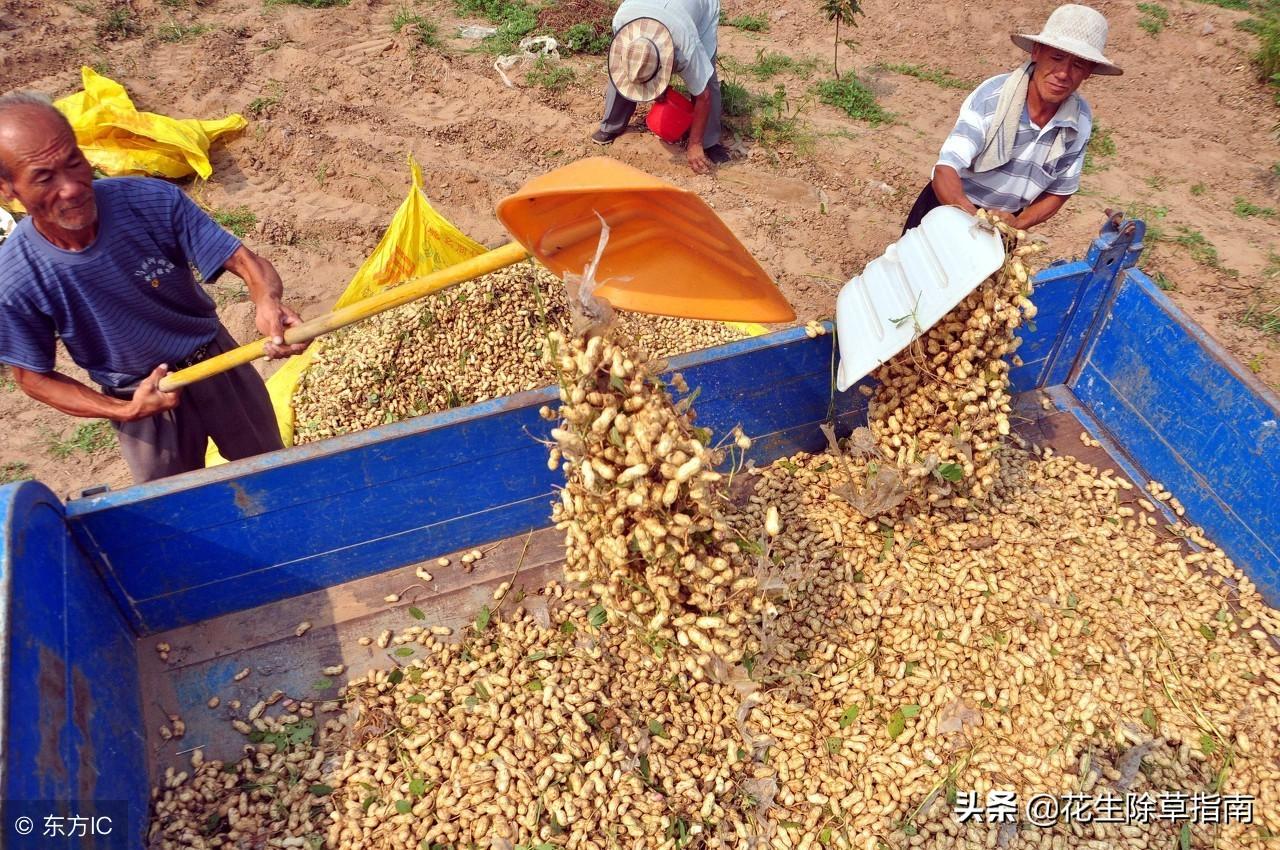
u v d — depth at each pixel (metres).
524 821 2.76
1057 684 3.12
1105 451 3.99
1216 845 2.79
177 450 3.68
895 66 9.26
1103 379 4.03
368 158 7.18
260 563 3.20
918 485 3.47
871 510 3.46
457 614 3.37
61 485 4.77
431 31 9.14
